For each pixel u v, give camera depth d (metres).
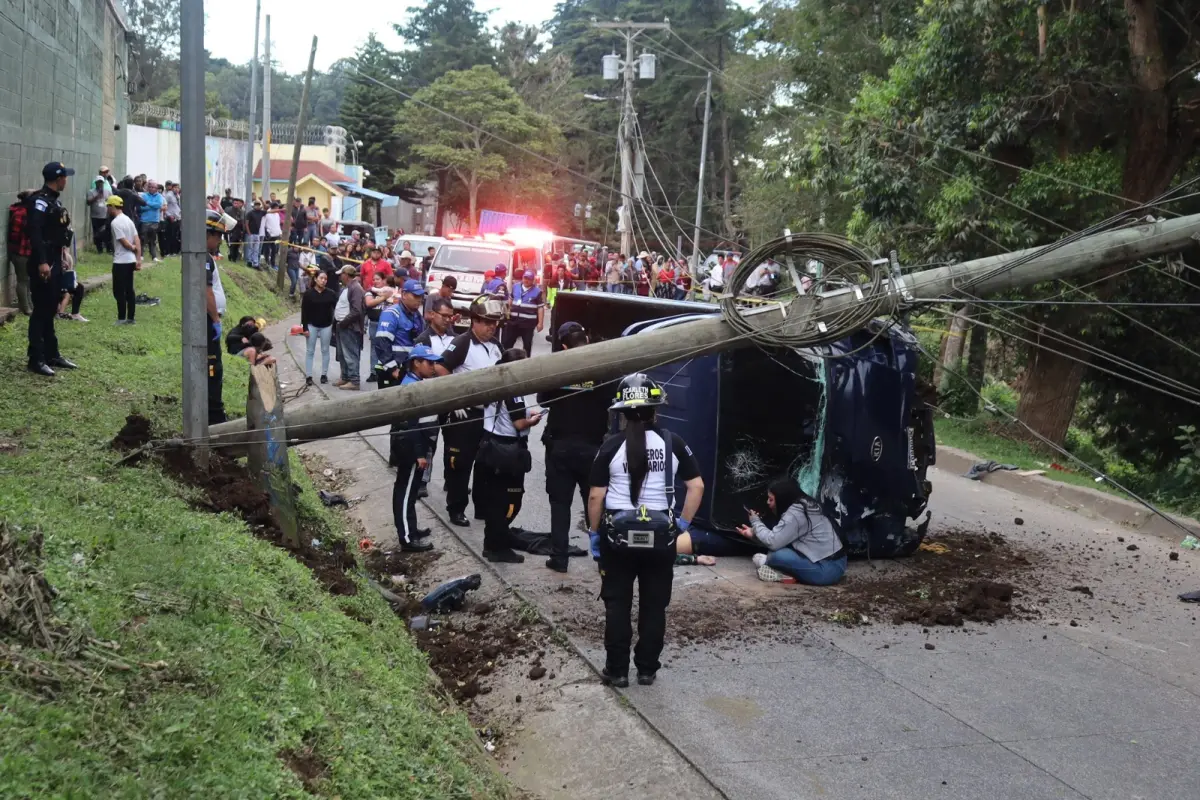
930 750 5.61
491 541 8.66
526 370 7.55
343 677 4.81
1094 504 11.65
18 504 5.34
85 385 9.57
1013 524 10.96
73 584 4.36
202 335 7.48
